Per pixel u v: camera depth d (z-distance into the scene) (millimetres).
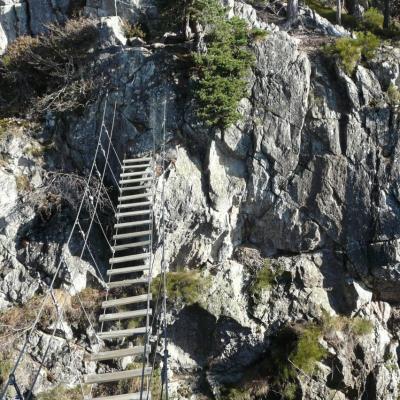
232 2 17156
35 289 15633
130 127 15852
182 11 15625
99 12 18188
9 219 16109
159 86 15766
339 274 15227
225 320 15023
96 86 16500
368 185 14945
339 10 19453
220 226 15328
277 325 14984
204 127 15195
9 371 14375
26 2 19141
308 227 15258
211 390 14695
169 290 14898
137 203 13453
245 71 14977
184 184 15070
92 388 14328
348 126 15031
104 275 15609
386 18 19172
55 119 17000
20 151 16625
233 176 15477
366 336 14422
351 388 14031
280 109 15250
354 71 15219
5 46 19016
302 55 15281
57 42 17062
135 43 16922
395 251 14570
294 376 13898
